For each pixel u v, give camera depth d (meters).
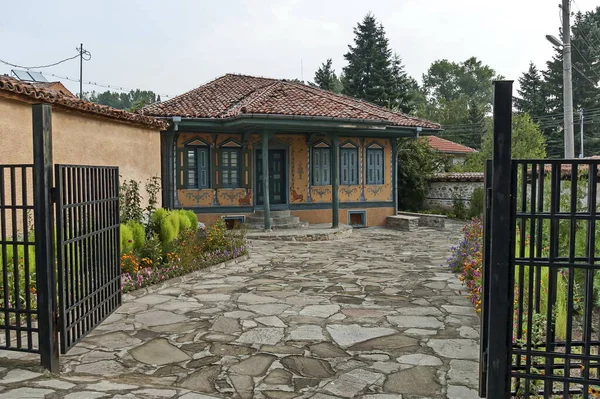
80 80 31.67
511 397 3.45
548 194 7.70
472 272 7.35
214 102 15.98
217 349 4.88
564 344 3.21
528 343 3.16
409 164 23.05
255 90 17.36
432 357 4.68
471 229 11.48
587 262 3.06
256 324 5.75
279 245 13.35
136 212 9.59
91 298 5.11
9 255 5.71
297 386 4.01
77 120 9.05
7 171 7.13
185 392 3.85
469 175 22.22
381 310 6.43
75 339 4.63
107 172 5.59
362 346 4.98
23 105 7.52
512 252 3.13
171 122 14.34
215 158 15.86
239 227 15.31
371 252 12.15
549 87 42.38
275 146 16.75
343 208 17.81
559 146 41.50
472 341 5.15
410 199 24.11
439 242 14.30
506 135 3.10
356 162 18.03
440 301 6.95
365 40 37.62
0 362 4.40
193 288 7.74
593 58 40.50
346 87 36.81
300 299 7.03
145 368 4.38
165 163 15.34
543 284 5.56
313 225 16.77
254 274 9.02
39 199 4.17
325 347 4.95
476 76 68.19
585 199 7.93
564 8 15.10
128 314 6.14
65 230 4.39
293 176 17.06
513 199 3.14
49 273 4.20
